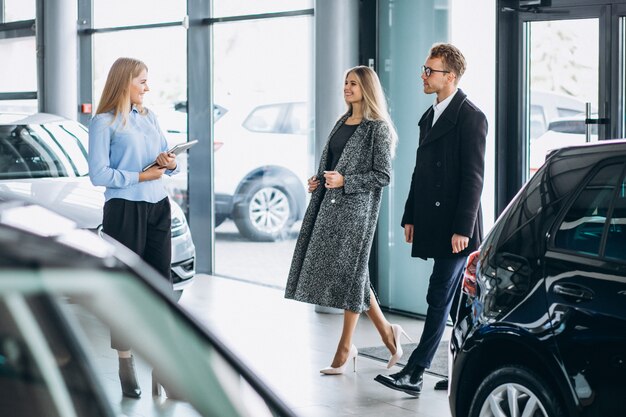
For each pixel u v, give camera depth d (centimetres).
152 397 194
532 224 460
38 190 829
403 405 625
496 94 816
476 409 475
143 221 612
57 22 1240
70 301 187
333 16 907
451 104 632
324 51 913
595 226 434
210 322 878
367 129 673
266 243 1057
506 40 815
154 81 1153
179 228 821
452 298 644
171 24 1130
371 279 937
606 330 416
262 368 715
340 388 663
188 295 1005
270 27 1034
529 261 453
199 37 1105
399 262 920
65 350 183
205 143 1105
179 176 1124
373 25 921
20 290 183
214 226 1105
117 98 607
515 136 817
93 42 1247
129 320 194
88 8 1250
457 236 620
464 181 623
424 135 648
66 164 903
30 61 1279
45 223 201
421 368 643
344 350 693
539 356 439
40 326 182
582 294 426
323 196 687
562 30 786
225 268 1102
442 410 616
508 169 821
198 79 1106
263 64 1042
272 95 1035
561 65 789
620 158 439
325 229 675
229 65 1077
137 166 612
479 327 467
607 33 763
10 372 177
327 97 914
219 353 208
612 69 763
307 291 679
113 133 606
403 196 913
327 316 907
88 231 206
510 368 459
